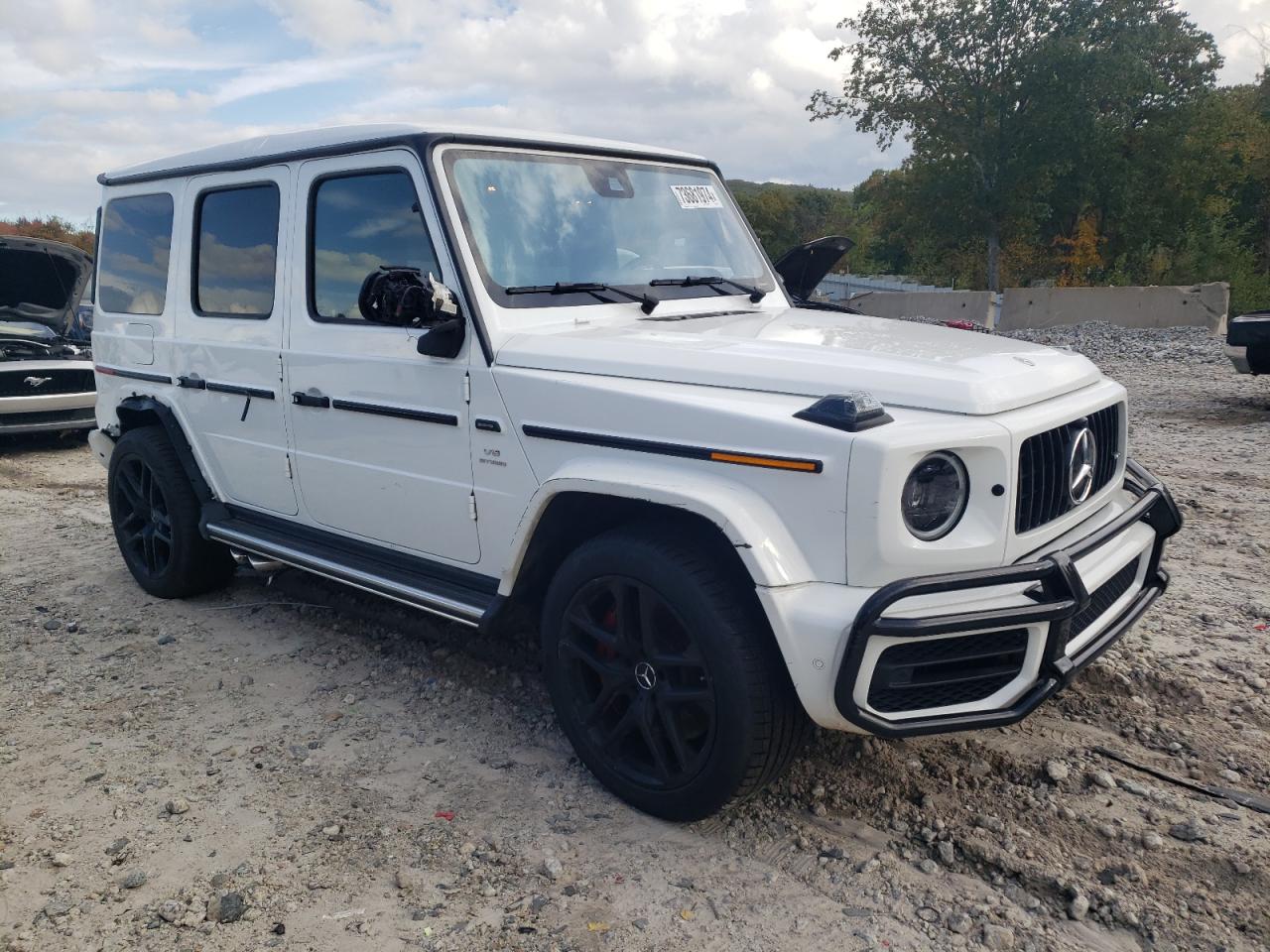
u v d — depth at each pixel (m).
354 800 3.24
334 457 3.98
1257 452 7.80
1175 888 2.66
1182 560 5.20
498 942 2.55
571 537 3.35
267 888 2.80
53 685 4.20
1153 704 3.63
